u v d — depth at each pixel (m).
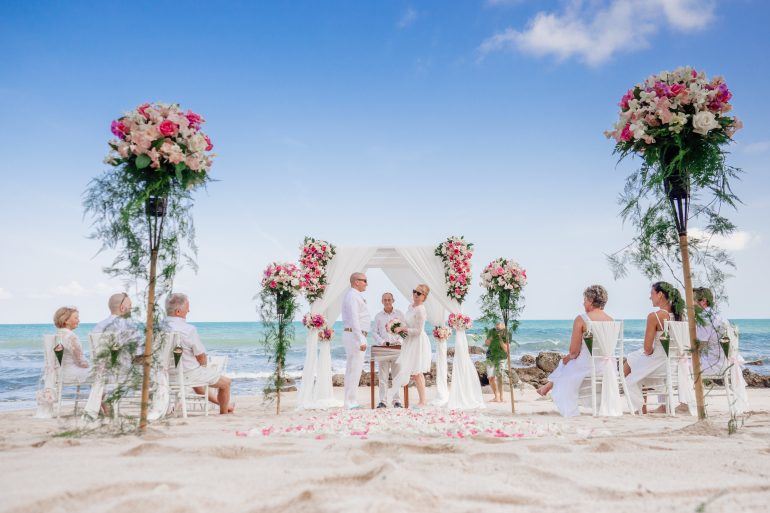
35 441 3.83
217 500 2.06
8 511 1.90
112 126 4.55
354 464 2.80
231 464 2.79
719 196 4.55
